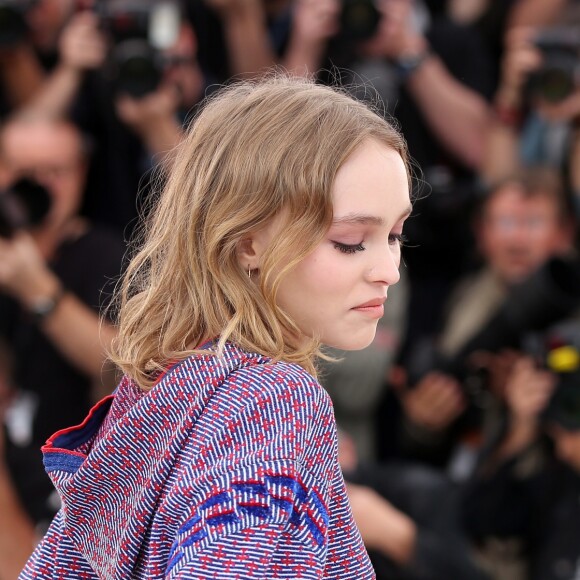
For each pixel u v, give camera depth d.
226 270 2.63
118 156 8.20
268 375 2.50
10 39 8.55
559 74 8.28
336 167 2.57
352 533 2.58
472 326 7.90
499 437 7.05
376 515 6.27
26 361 7.29
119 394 2.76
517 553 6.86
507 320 7.51
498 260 8.02
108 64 8.12
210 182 2.68
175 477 2.44
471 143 8.68
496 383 7.60
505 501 6.82
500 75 9.48
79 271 7.42
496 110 8.62
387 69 8.55
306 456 2.41
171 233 2.77
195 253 2.67
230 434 2.42
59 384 7.24
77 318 7.03
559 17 9.45
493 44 9.56
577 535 6.67
